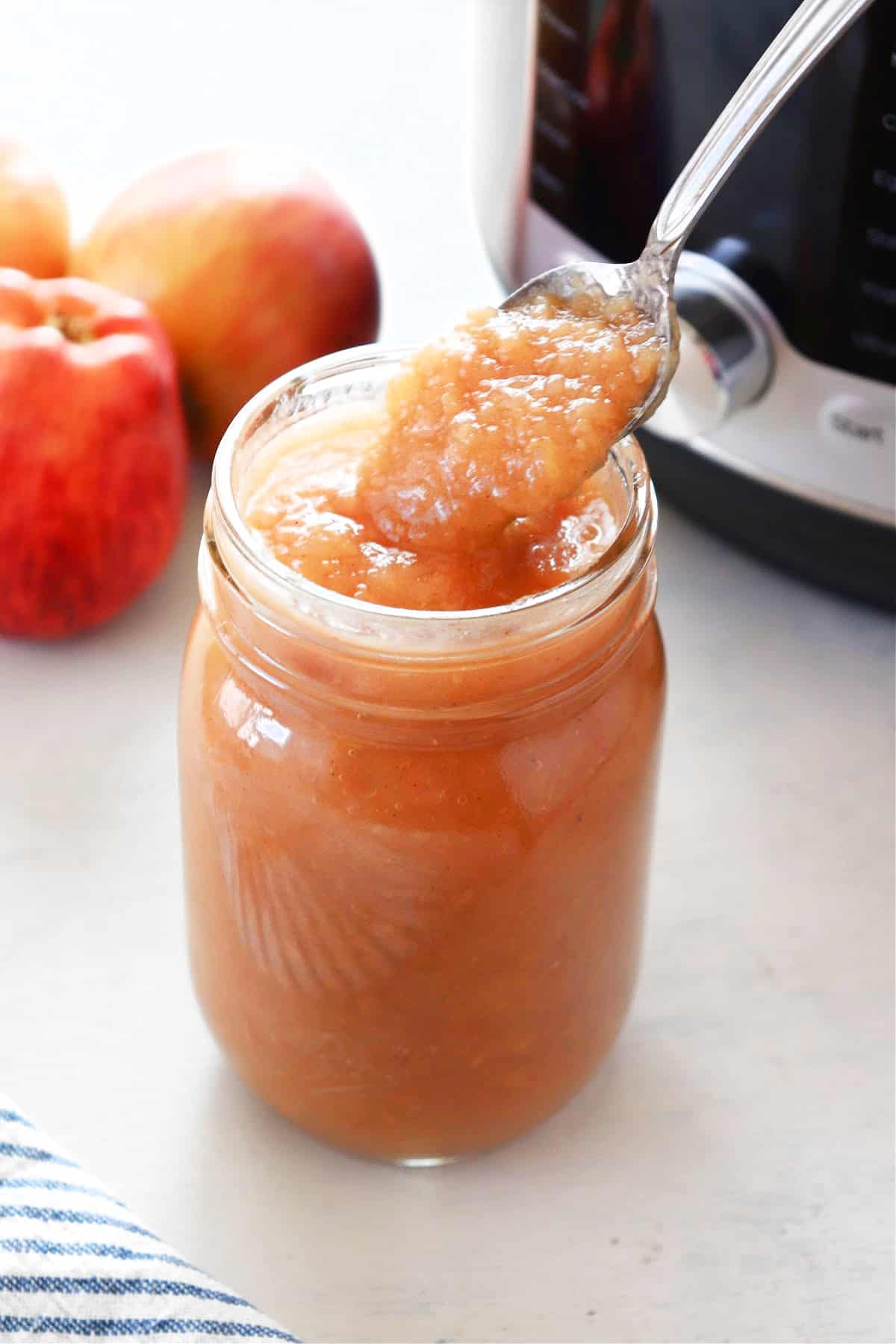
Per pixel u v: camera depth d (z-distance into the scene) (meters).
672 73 0.47
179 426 0.52
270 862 0.39
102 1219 0.39
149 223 0.53
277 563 0.38
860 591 0.53
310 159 0.66
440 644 0.37
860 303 0.47
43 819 0.49
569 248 0.52
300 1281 0.42
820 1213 0.43
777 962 0.47
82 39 0.73
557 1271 0.42
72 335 0.50
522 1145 0.44
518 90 0.51
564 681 0.38
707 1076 0.45
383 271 0.61
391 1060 0.41
